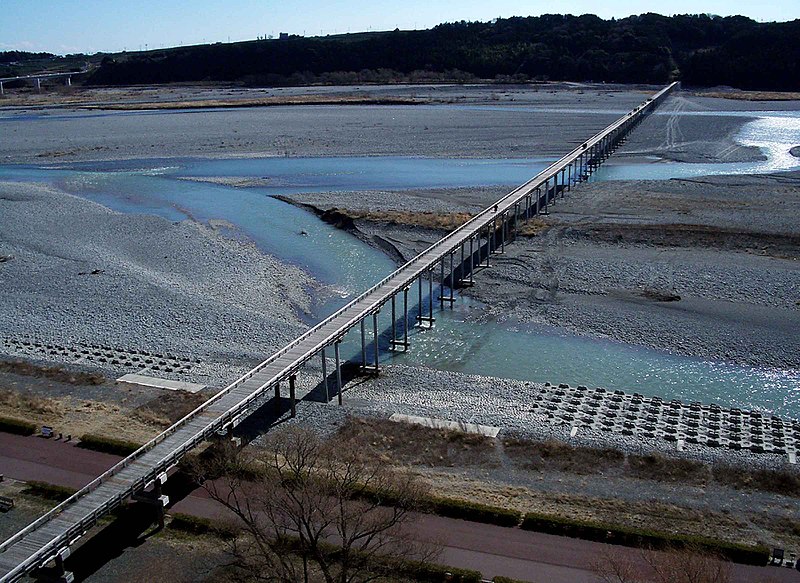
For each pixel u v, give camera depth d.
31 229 98.75
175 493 39.62
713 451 43.75
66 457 44.44
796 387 54.03
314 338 52.22
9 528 37.12
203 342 62.84
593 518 37.38
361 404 50.94
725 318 65.56
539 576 32.75
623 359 59.16
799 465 41.91
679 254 81.69
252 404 50.34
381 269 82.69
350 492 35.41
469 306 71.19
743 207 98.69
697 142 156.25
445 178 127.31
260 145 168.00
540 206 102.88
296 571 31.72
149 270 81.88
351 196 113.81
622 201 104.56
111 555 34.94
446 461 43.12
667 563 30.66
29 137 189.25
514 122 187.62
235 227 100.25
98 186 129.75
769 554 33.66
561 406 50.47
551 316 68.06
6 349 62.31
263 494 34.47
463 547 34.78
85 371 57.19
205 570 33.44
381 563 31.47
